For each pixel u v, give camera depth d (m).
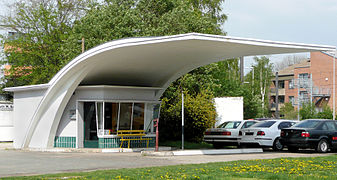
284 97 85.44
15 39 45.62
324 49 18.66
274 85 87.31
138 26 32.84
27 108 24.02
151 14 35.62
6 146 26.41
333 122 21.09
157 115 23.98
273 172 11.81
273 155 18.95
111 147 21.89
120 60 20.77
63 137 22.56
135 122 22.89
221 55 20.69
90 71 21.80
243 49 18.73
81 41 33.47
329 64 67.75
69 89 21.66
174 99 31.27
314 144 20.12
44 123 22.70
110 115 21.98
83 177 10.91
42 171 12.96
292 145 20.42
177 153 19.08
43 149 21.86
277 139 22.12
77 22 43.53
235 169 12.50
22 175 11.96
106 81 24.58
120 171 12.22
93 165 14.61
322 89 68.38
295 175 11.20
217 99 33.47
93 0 38.34
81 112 22.33
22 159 16.95
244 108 54.34
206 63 22.86
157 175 11.14
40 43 44.47
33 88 23.11
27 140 23.70
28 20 44.56
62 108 22.19
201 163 14.82
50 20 44.44
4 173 12.47
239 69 52.41
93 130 22.19
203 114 29.58
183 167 13.33
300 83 72.38
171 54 20.19
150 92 23.83
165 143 27.72
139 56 20.25
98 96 21.80
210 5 43.12
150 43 17.09
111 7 34.72
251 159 16.61
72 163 15.30
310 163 14.36
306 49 18.50
